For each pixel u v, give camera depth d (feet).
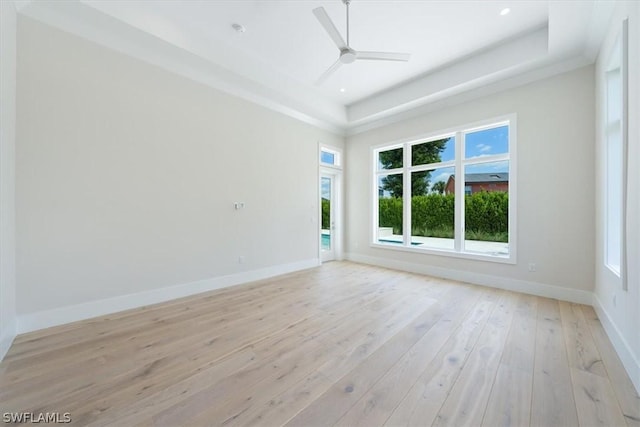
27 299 8.09
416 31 10.61
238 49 11.84
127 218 10.07
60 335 7.89
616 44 7.79
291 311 9.86
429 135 15.53
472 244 14.23
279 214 15.71
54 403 5.11
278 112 15.61
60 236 8.67
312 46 11.59
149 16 9.41
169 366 6.33
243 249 13.89
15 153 7.84
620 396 5.27
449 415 4.77
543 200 11.55
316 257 17.99
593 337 7.75
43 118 8.36
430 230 16.03
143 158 10.46
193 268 11.96
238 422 4.63
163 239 11.03
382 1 9.02
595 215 10.24
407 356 6.75
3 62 6.96
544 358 6.64
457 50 11.91
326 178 19.77
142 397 5.27
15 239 7.83
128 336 7.86
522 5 9.23
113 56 9.70
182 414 4.82
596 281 9.98
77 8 8.37
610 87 8.73
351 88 15.60
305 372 6.08
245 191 13.99
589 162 10.45
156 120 10.80
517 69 11.57
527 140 11.94
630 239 6.27
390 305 10.46
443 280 14.23
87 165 9.18
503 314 9.53
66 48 8.74
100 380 5.80
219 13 9.64
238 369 6.21
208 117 12.45
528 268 11.93
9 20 7.32
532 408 4.95
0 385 5.62
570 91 10.87
